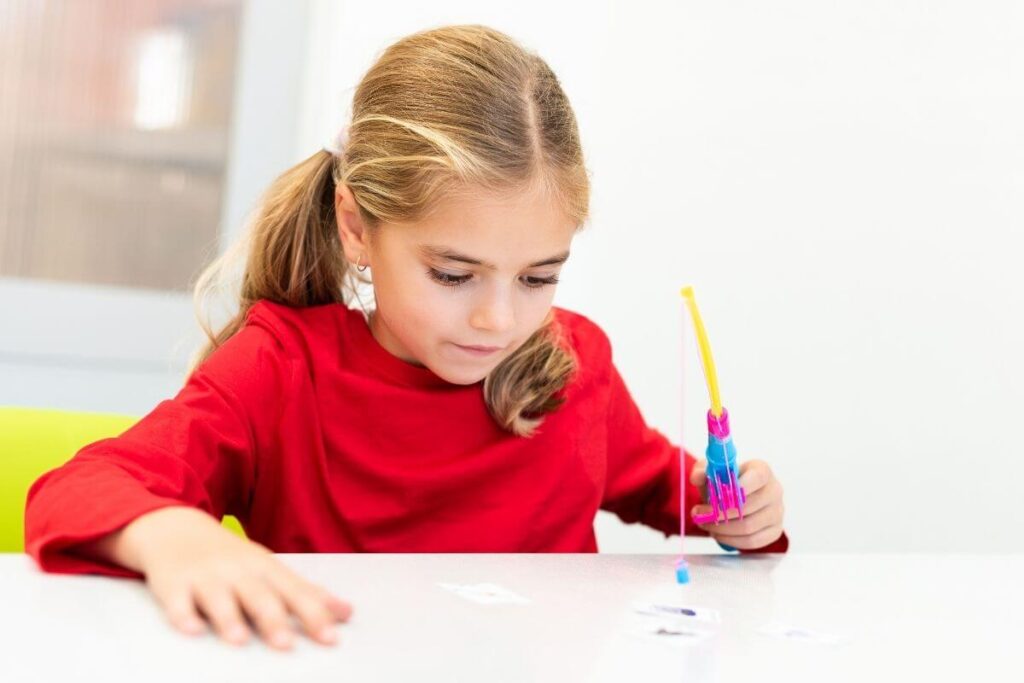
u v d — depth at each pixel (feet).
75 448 3.28
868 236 5.32
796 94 5.61
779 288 5.63
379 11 6.22
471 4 6.32
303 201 3.53
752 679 1.73
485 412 3.45
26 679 1.44
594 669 1.70
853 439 5.34
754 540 3.26
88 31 6.02
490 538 3.41
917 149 5.17
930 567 2.89
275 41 6.28
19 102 5.94
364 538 3.33
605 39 6.33
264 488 3.30
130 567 2.02
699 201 5.96
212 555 1.91
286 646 1.66
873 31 5.35
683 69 6.05
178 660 1.57
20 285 5.94
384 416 3.36
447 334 2.97
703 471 3.18
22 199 5.97
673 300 6.02
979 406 4.88
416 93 3.06
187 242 6.23
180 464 2.79
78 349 6.04
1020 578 2.81
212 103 6.23
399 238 2.96
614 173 6.30
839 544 5.38
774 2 5.71
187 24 6.16
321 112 6.28
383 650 1.70
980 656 2.01
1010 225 4.81
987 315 4.88
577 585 2.32
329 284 3.62
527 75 3.12
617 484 3.88
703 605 2.24
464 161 2.84
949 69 5.08
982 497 4.88
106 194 6.10
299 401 3.32
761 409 5.67
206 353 3.69
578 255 6.44
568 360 3.56
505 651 1.75
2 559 2.10
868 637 2.08
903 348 5.17
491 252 2.88
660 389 6.06
